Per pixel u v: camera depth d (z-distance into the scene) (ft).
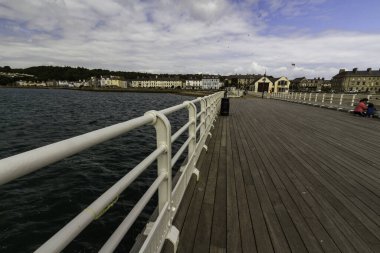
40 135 44.45
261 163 13.80
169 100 195.52
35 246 13.04
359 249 6.73
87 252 12.37
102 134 3.25
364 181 11.47
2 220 14.94
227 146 17.56
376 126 27.76
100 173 22.82
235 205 8.94
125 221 3.82
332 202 9.37
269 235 7.23
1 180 1.71
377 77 284.00
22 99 162.30
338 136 21.76
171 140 6.17
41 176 21.54
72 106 115.55
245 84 328.08
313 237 7.20
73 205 16.99
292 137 21.07
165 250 6.11
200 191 10.03
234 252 6.46
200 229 7.38
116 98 214.28
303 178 11.71
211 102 22.12
